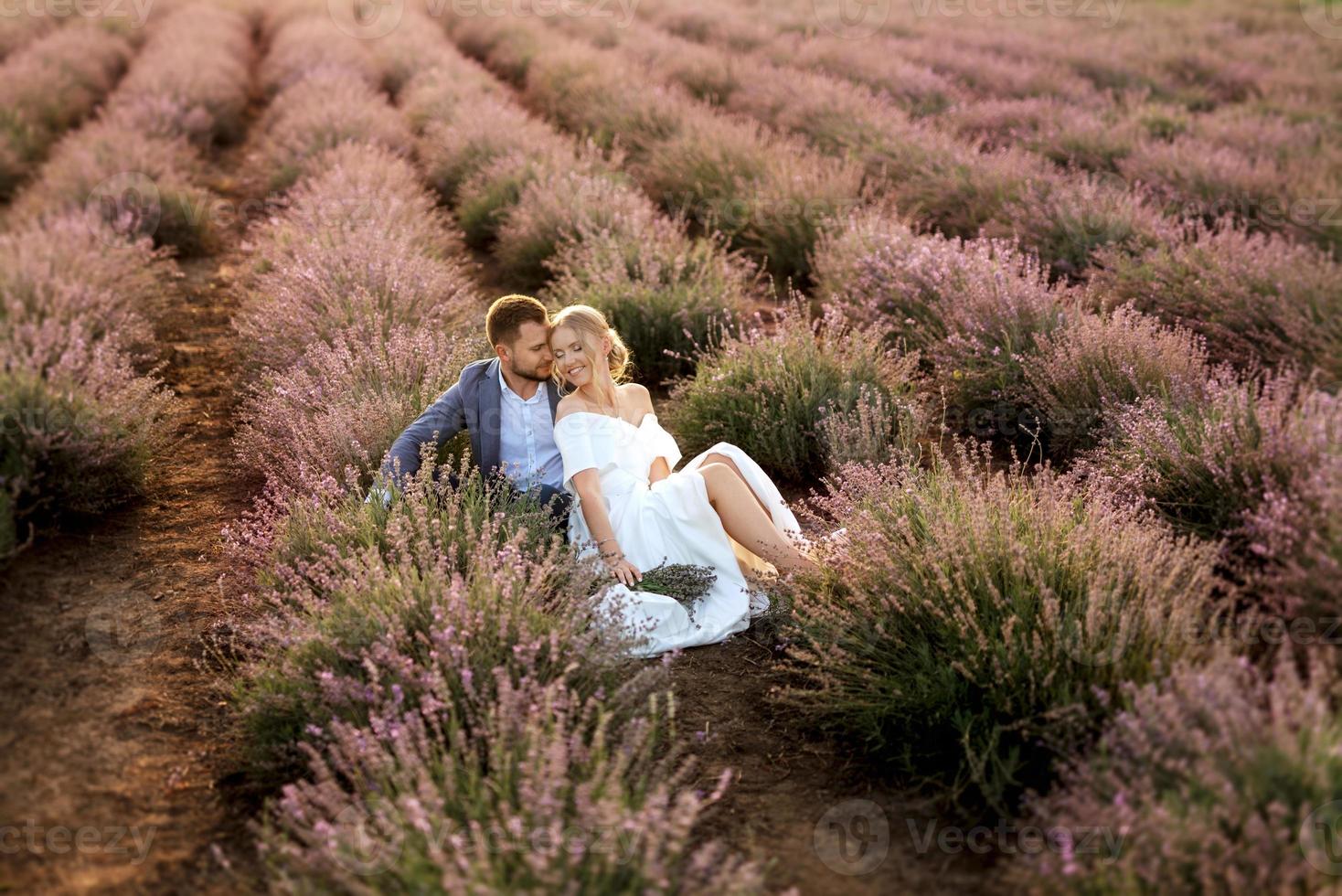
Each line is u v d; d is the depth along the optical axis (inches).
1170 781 88.6
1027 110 424.5
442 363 177.8
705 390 191.3
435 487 139.7
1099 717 101.2
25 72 501.4
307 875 85.2
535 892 75.2
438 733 95.2
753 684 123.9
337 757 92.9
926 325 214.5
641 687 106.3
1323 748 83.0
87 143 378.3
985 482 171.5
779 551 136.4
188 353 229.1
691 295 229.6
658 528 138.5
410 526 127.3
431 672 102.4
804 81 482.9
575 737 92.6
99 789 100.3
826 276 254.7
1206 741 85.8
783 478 181.2
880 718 111.6
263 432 167.3
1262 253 234.7
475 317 211.0
